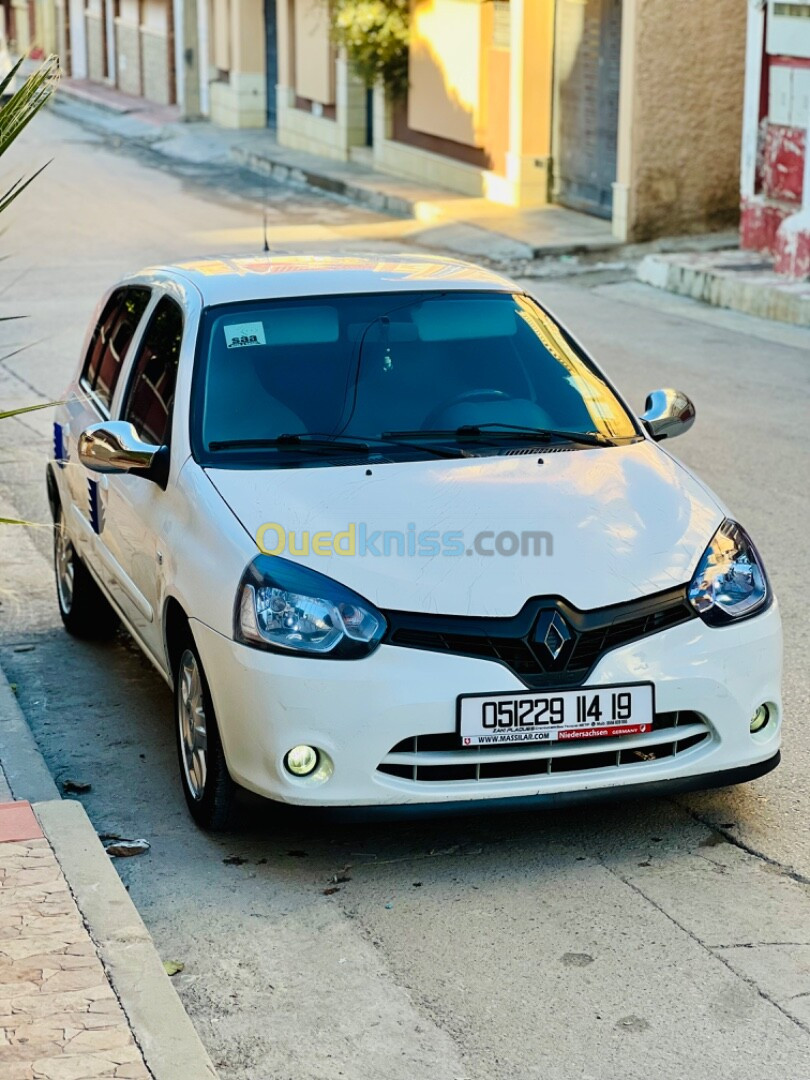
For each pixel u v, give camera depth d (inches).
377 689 174.1
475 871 185.9
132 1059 138.8
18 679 260.1
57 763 224.7
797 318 560.1
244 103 1330.0
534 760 178.9
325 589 177.9
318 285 230.4
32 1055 139.3
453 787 177.3
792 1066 144.5
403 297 229.6
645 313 590.6
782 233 594.9
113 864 188.7
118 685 256.8
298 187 1008.2
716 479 365.4
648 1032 150.7
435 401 214.4
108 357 261.1
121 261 716.0
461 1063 146.6
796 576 295.0
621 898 178.1
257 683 176.7
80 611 274.2
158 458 209.9
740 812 200.2
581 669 177.9
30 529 348.5
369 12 948.0
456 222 794.8
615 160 761.6
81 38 1902.1
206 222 846.5
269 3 1299.2
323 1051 149.3
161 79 1566.2
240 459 203.2
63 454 270.1
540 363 224.8
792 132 633.0
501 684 175.2
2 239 786.8
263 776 178.7
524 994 158.4
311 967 165.0
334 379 214.8
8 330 565.6
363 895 180.7
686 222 737.6
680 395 236.1
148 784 216.2
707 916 173.5
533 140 822.5
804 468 374.9
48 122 1521.9
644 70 709.3
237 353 217.2
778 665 189.3
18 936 160.4
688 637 182.1
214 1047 150.6
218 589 184.4
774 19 627.2
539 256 713.6
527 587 179.0
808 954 164.9
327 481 196.2
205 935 172.4
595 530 188.1
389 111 993.5
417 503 191.3
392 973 163.2
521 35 802.8
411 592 177.8
